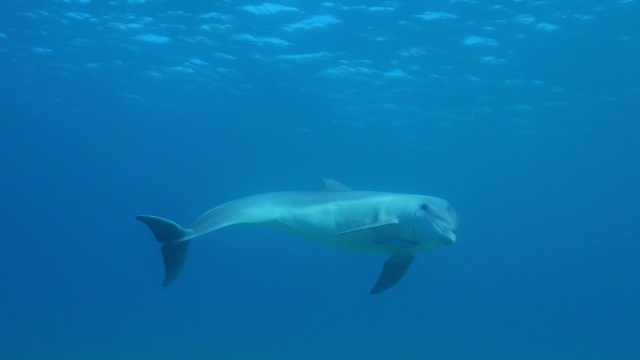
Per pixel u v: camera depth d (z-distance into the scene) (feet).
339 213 23.62
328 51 76.95
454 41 69.72
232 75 91.45
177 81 98.12
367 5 61.98
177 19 70.69
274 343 106.42
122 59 88.84
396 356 95.35
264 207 24.99
